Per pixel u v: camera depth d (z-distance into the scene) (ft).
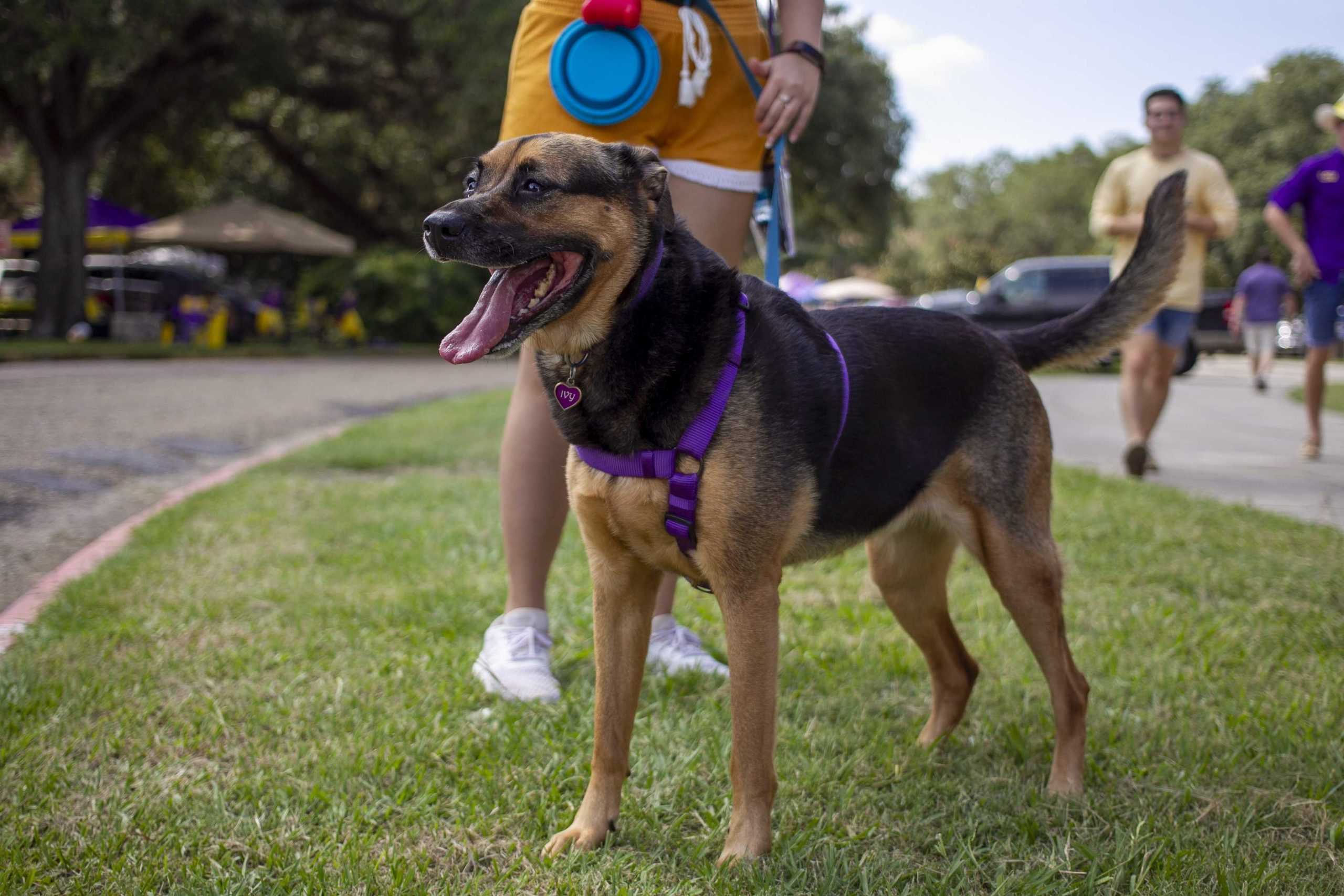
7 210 107.55
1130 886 7.38
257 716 10.03
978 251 206.59
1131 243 23.35
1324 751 9.32
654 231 8.03
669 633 12.03
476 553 16.43
